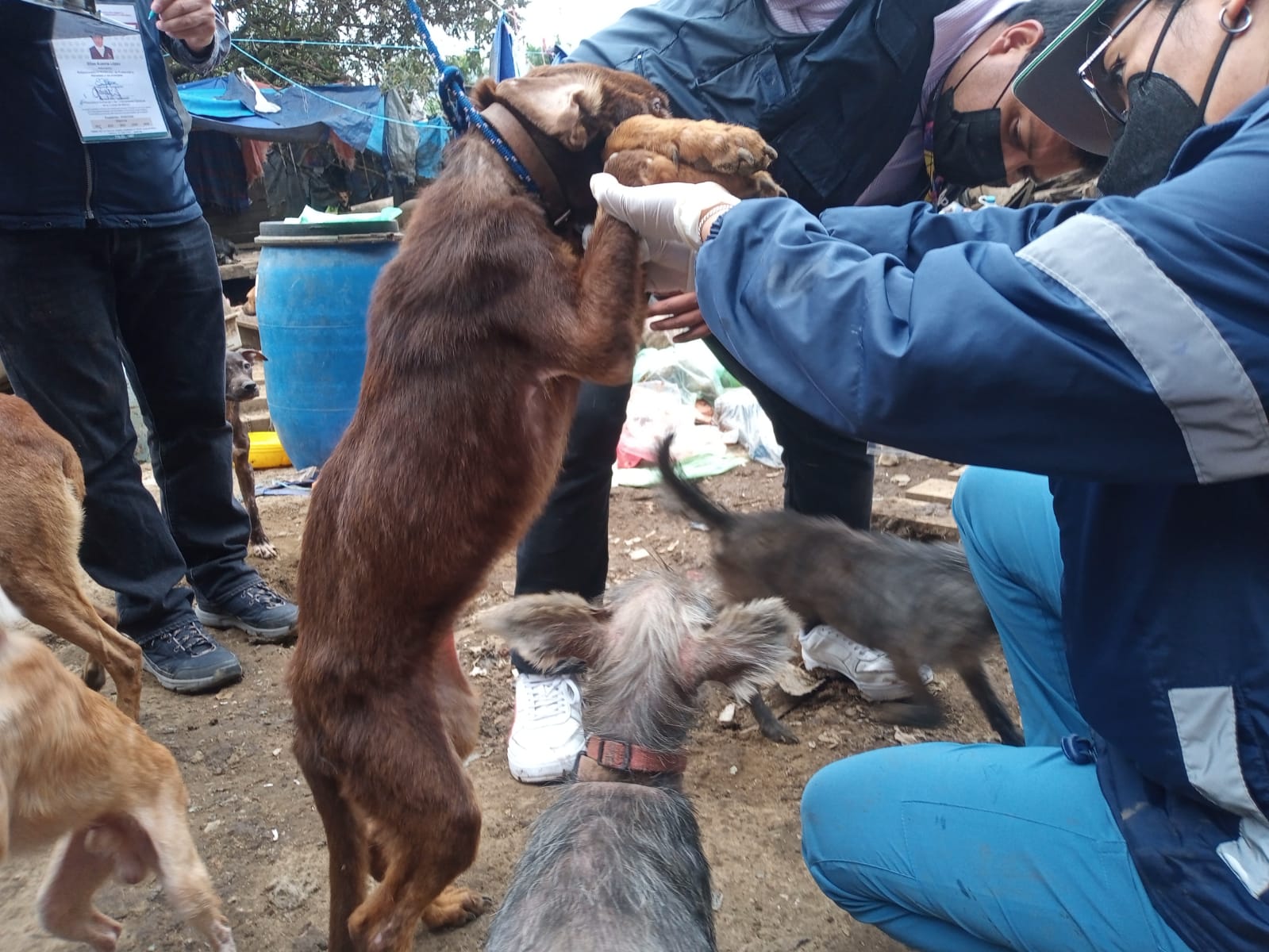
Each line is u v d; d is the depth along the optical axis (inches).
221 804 109.3
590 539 115.0
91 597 167.2
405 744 80.4
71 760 81.1
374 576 82.1
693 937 60.6
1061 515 59.2
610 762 71.0
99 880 89.2
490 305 82.7
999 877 62.6
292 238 222.8
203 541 149.7
